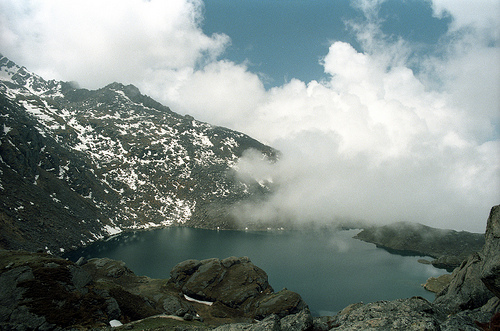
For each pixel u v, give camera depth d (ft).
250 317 396.37
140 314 238.27
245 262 529.45
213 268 488.02
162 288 426.92
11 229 557.33
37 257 224.12
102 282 266.36
